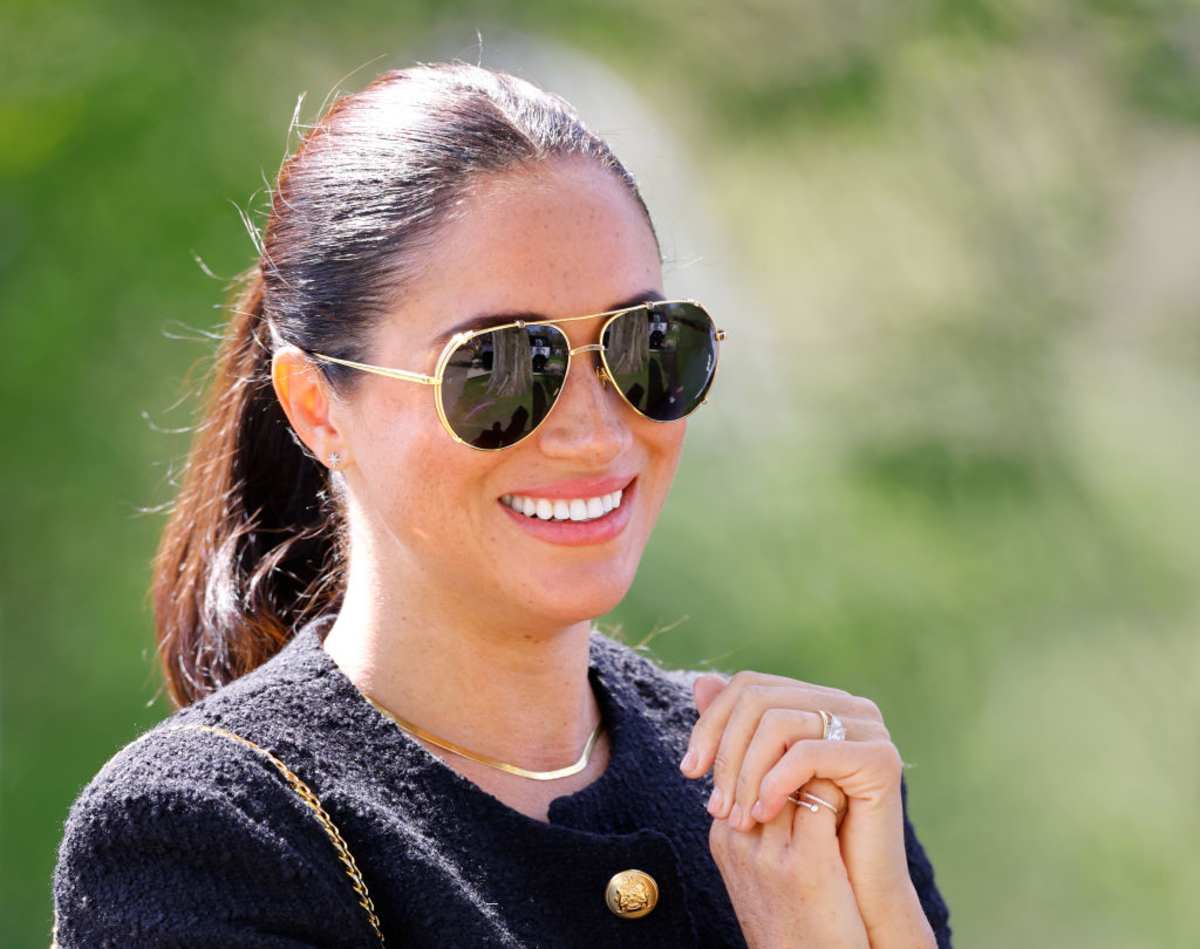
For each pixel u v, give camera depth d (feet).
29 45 86.94
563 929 24.22
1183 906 95.04
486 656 25.67
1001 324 86.43
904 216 88.84
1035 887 95.86
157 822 23.25
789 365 90.22
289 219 26.08
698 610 90.99
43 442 84.69
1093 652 89.25
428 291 24.35
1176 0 86.28
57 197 85.97
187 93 87.86
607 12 88.17
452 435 24.04
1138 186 87.76
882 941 25.95
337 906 23.30
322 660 25.61
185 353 85.71
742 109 86.94
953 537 87.25
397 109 25.50
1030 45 86.33
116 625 84.48
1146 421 87.15
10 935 81.35
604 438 24.48
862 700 26.68
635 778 26.81
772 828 25.95
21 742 83.15
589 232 24.68
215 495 30.19
